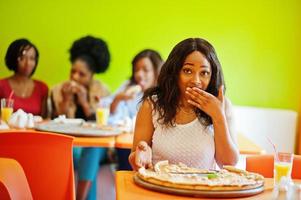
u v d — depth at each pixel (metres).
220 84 2.11
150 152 1.95
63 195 2.39
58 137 2.33
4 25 4.89
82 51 4.41
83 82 4.35
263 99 4.99
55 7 4.91
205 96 2.02
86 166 3.61
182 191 1.57
